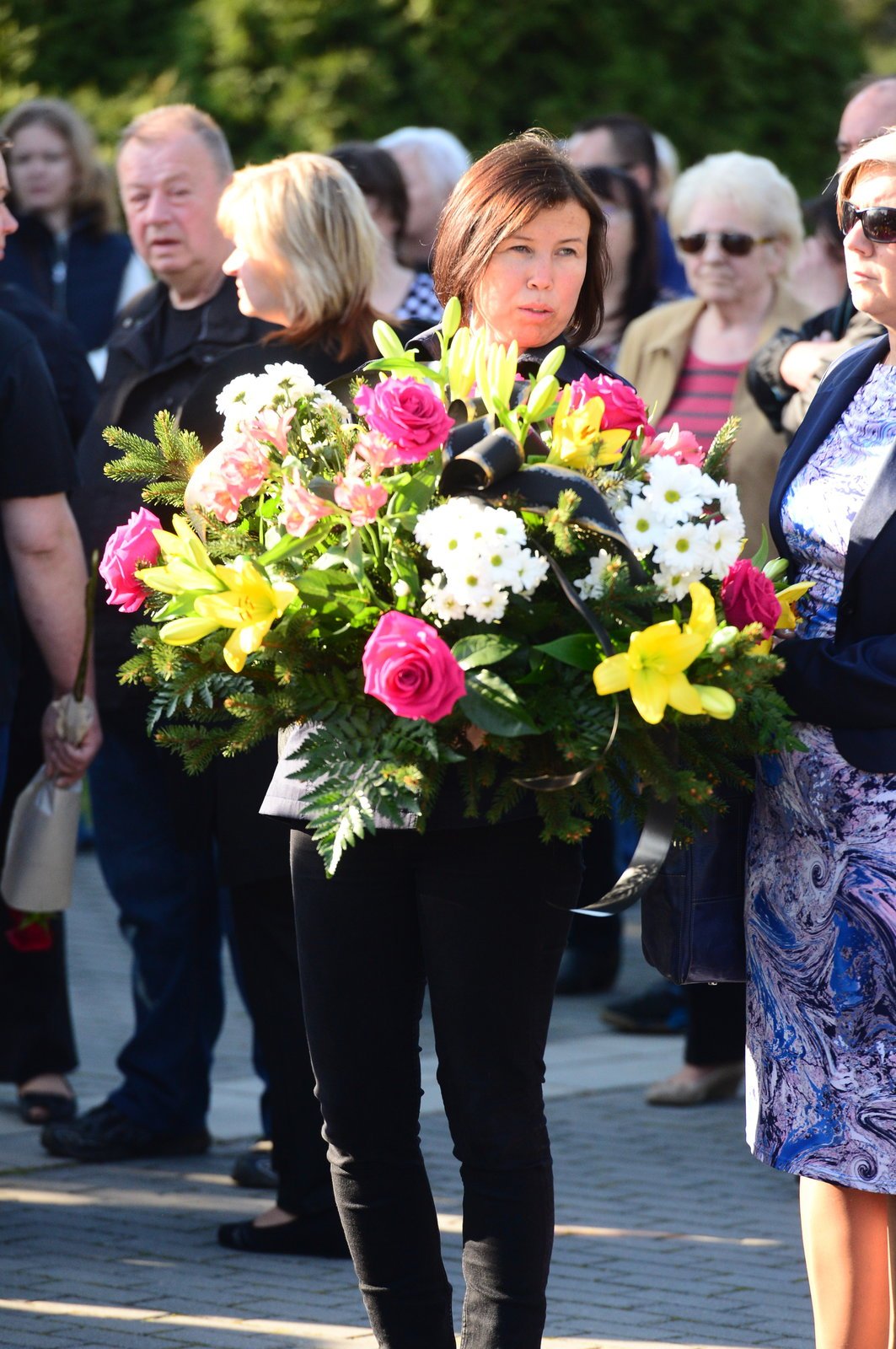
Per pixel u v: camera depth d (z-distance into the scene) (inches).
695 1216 319.0
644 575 186.4
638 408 199.3
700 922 228.1
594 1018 474.9
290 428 201.9
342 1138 209.6
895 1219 226.8
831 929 215.6
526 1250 201.3
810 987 218.4
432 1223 211.3
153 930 348.8
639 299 482.3
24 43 1026.1
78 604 321.1
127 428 343.0
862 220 212.8
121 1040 450.9
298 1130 292.7
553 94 997.2
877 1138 214.4
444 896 201.0
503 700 182.4
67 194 581.3
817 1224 221.5
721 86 1037.8
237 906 289.7
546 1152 205.6
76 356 420.5
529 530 188.4
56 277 583.5
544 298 214.2
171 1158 352.2
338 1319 266.8
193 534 201.8
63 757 319.3
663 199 639.1
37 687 375.6
